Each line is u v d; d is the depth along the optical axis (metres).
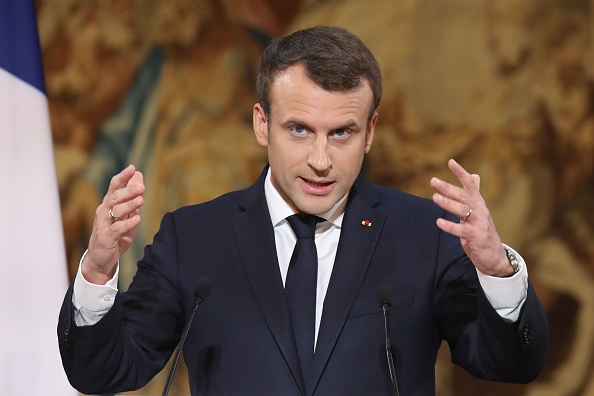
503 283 6.21
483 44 13.48
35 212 10.27
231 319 6.90
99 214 6.12
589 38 13.31
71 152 13.61
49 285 10.26
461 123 13.53
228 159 13.71
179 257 7.31
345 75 6.32
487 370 6.68
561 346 13.47
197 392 6.88
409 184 13.62
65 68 13.65
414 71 13.62
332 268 7.04
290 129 6.48
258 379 6.66
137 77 13.70
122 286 13.52
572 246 13.44
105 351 6.48
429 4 13.58
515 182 13.45
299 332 6.78
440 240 7.26
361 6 13.72
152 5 13.73
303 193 6.61
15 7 10.45
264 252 7.08
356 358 6.67
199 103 13.73
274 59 6.59
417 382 6.80
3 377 9.98
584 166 13.38
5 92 10.23
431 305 7.04
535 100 13.40
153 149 13.67
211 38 13.76
